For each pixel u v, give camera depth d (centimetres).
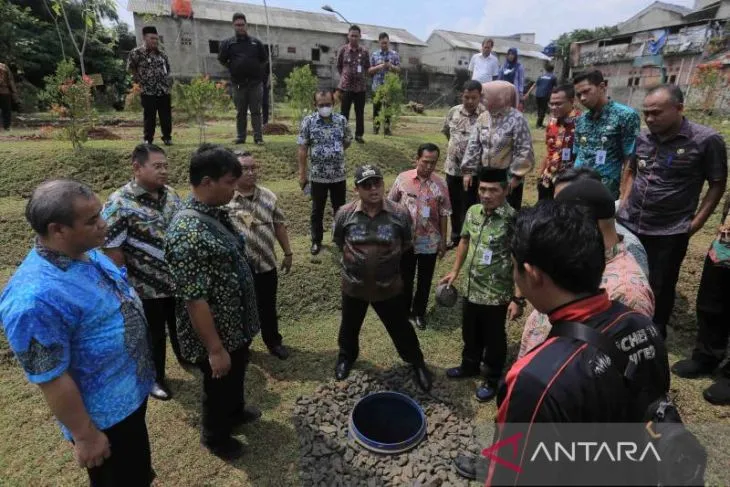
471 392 351
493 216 325
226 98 854
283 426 313
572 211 123
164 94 698
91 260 188
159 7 2088
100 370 181
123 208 301
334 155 509
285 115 1338
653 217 354
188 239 223
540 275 121
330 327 448
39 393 337
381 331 438
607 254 202
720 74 1082
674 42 1981
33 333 158
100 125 1001
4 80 910
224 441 280
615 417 106
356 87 800
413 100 2683
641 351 114
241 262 251
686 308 436
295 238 577
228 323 247
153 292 316
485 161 480
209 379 261
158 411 324
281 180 702
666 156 340
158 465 277
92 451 175
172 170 668
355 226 327
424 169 405
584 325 115
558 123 480
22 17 1569
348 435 302
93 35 1645
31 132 884
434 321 459
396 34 3042
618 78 2286
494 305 324
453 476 267
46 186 166
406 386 355
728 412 313
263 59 748
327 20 2778
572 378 104
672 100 319
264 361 389
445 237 431
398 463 276
